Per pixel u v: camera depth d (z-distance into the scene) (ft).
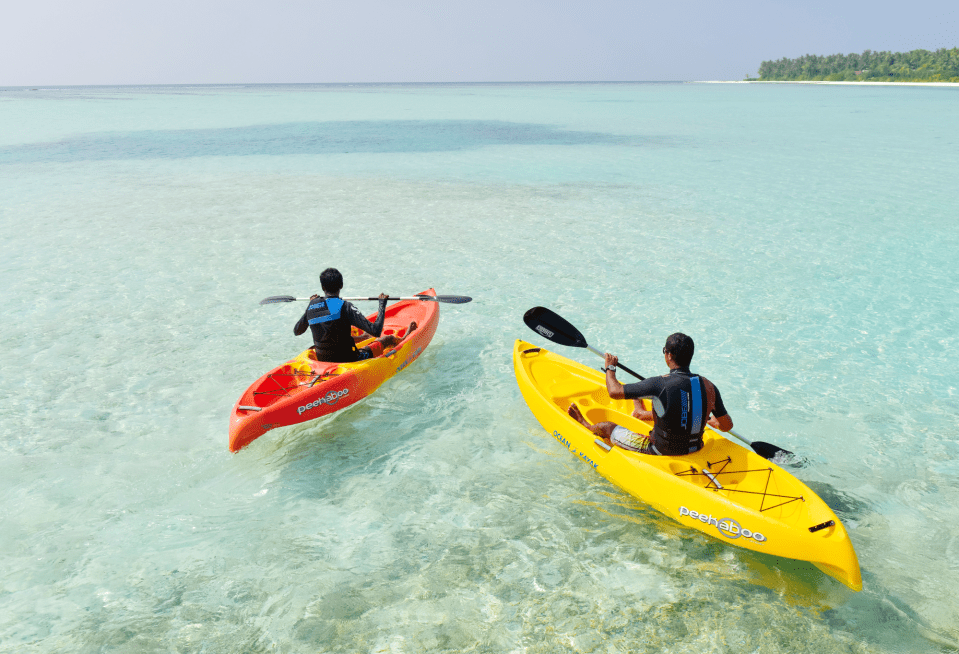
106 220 36.91
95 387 17.63
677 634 9.39
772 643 9.20
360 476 13.67
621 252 30.50
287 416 14.33
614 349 19.98
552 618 9.74
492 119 119.44
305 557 11.15
